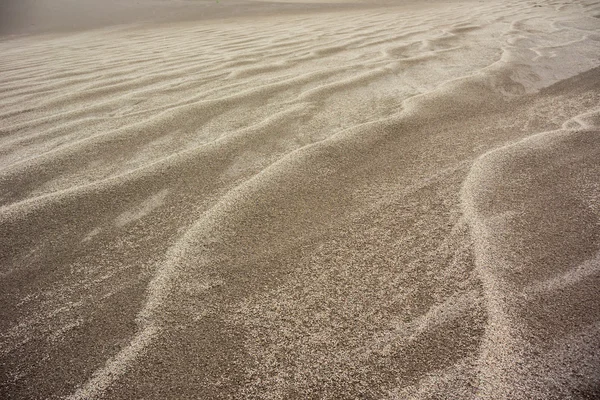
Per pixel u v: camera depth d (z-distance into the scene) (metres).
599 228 1.14
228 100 2.32
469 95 2.26
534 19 5.10
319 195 1.39
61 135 1.93
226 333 0.89
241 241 1.18
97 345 0.87
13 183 1.51
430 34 4.26
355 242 1.16
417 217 1.25
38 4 10.74
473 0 8.75
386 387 0.76
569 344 0.81
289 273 1.06
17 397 0.77
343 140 1.76
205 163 1.62
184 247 1.16
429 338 0.85
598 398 0.71
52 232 1.24
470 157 1.58
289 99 2.30
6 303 0.99
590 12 5.51
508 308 0.90
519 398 0.72
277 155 1.67
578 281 0.96
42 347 0.87
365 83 2.53
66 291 1.02
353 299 0.96
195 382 0.79
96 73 3.22
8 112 2.30
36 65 3.79
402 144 1.72
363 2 9.81
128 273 1.07
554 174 1.43
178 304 0.97
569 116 1.93
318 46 3.87
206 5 10.16
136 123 2.03
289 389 0.77
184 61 3.52
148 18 8.83
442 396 0.74
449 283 0.99
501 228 1.17
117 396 0.77
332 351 0.84
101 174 1.56
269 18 7.58
